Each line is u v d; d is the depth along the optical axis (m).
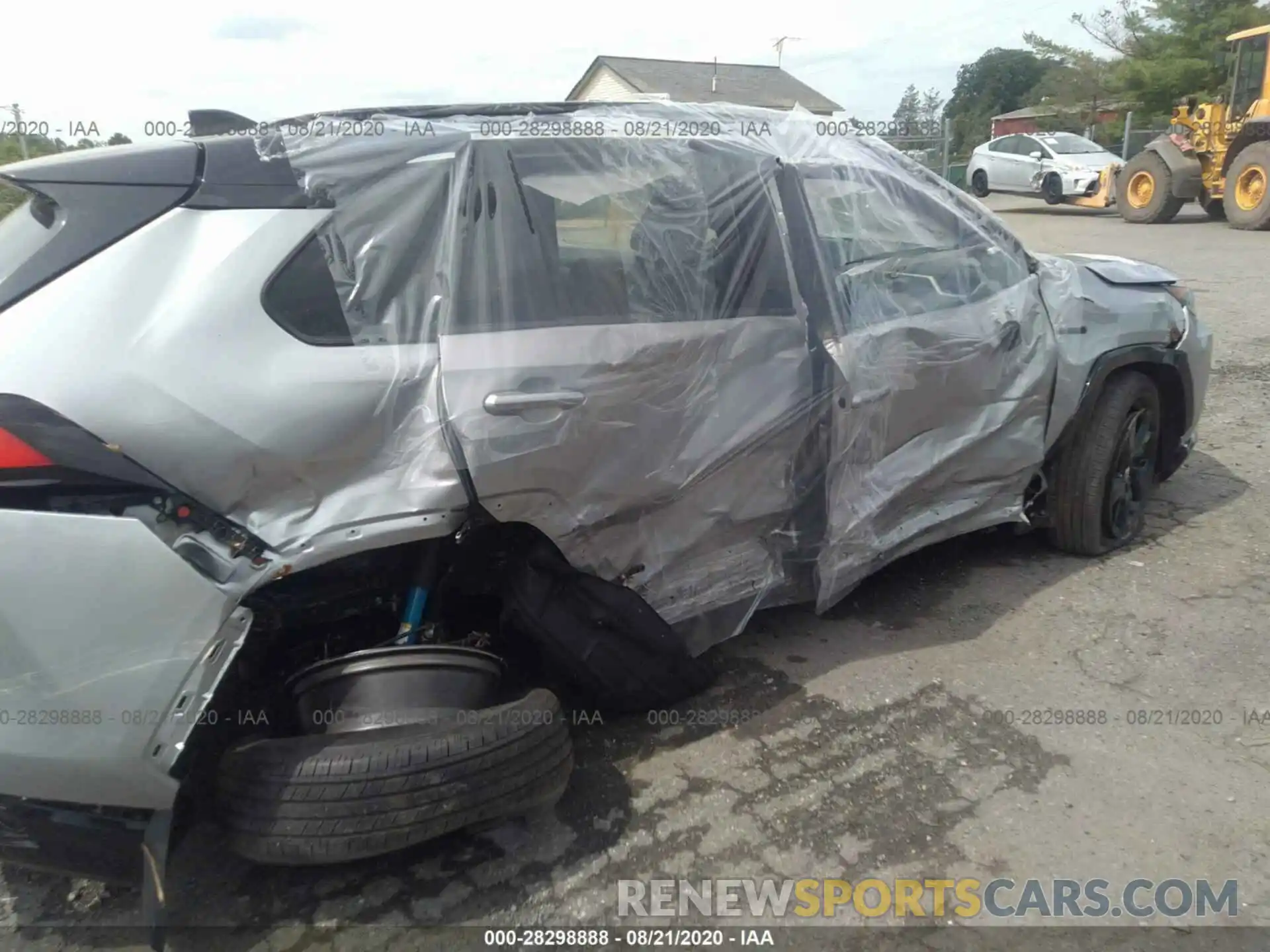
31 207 2.33
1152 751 2.79
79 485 1.99
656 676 2.85
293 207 2.35
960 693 3.10
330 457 2.24
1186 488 4.73
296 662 2.52
